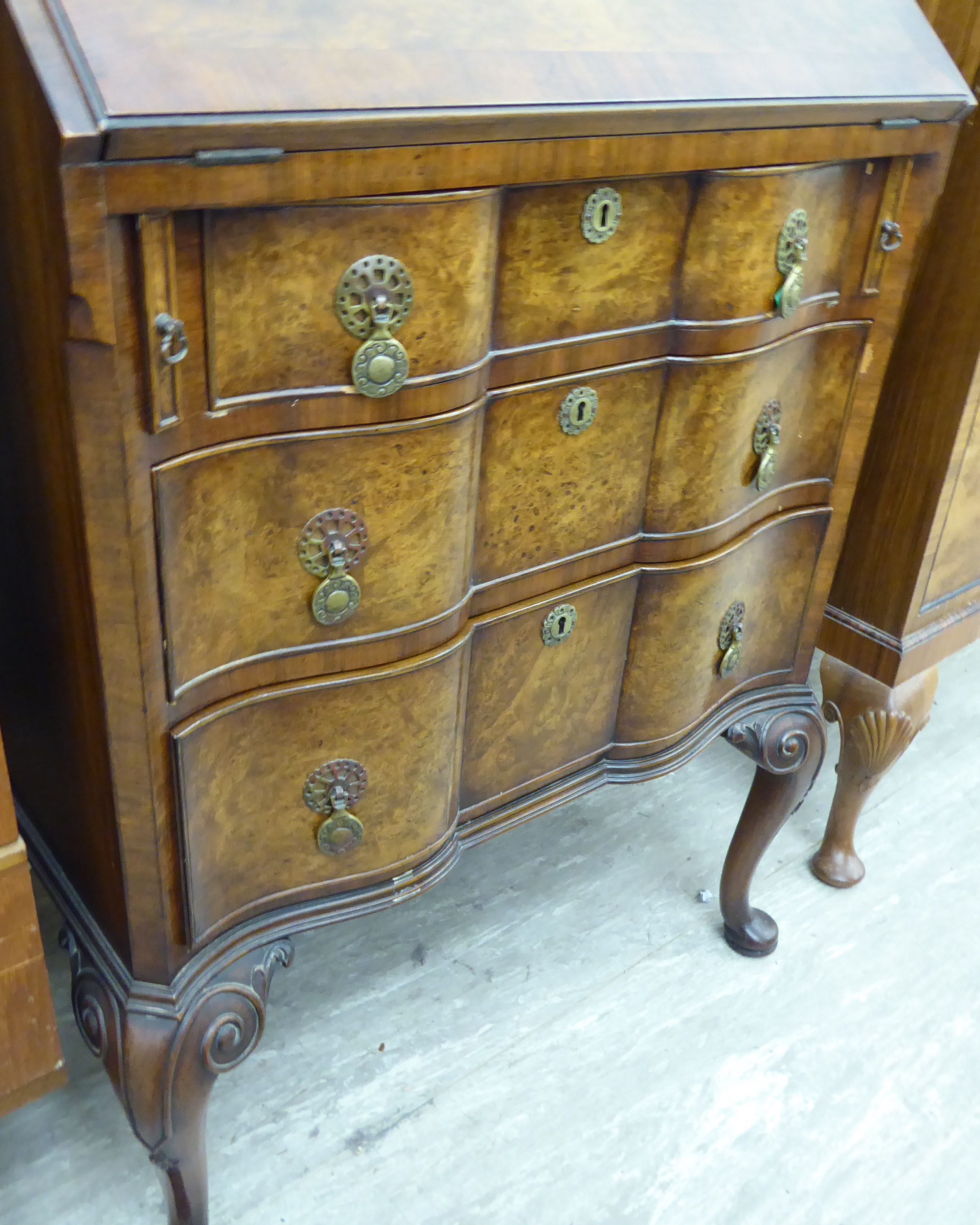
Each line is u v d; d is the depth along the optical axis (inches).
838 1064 50.9
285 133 24.6
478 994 52.7
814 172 37.1
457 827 41.7
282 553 31.1
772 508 45.3
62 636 31.3
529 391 34.7
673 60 32.1
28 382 27.6
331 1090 47.7
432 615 34.7
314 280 27.6
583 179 30.9
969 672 80.4
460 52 28.2
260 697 32.7
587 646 41.7
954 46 46.3
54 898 39.1
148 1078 34.4
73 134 21.8
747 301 37.2
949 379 49.2
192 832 32.4
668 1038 51.3
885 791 68.4
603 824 63.8
